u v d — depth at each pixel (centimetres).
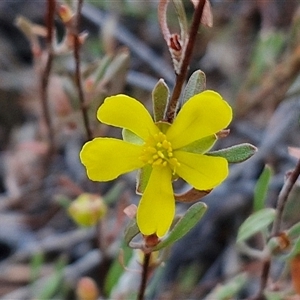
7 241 30
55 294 28
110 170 17
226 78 32
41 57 23
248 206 29
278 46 25
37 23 36
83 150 17
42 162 30
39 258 25
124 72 23
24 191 31
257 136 30
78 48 21
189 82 17
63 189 31
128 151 17
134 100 17
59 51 22
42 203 32
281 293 21
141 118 17
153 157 17
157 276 23
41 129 29
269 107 28
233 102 29
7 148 34
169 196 17
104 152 17
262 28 30
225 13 32
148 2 32
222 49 32
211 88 32
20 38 36
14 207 31
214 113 17
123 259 21
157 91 17
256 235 27
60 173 32
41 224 31
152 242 18
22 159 31
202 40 32
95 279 28
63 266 26
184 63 17
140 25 34
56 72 24
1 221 30
